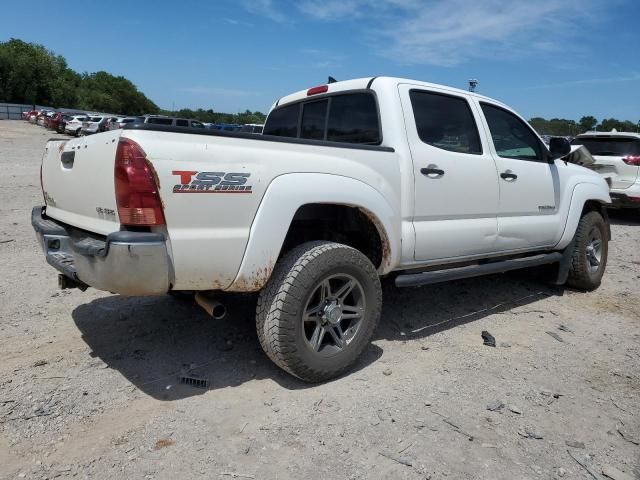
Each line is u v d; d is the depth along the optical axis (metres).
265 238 3.01
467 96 4.46
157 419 2.91
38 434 2.73
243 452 2.64
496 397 3.31
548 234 5.19
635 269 7.04
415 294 5.40
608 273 6.80
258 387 3.31
